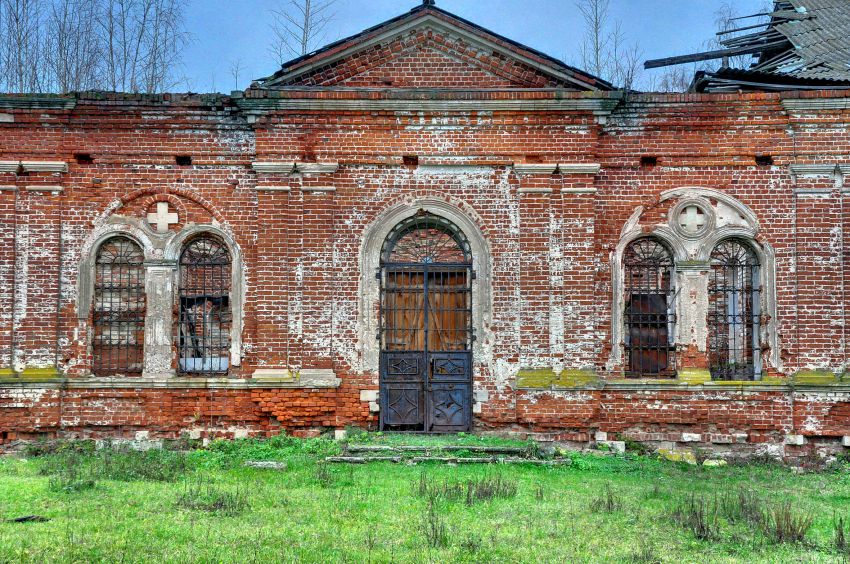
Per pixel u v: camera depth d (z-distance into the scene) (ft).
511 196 46.39
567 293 45.70
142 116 46.26
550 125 46.09
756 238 46.57
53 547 25.85
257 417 45.39
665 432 46.03
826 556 26.61
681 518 30.53
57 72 82.53
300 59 45.75
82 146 46.11
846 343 45.85
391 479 37.17
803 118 46.19
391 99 45.42
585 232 45.88
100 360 46.55
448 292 46.85
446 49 46.68
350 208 46.34
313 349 45.57
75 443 44.78
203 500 32.32
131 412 45.50
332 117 46.01
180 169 46.65
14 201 45.75
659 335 47.37
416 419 46.21
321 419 45.42
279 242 45.88
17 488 34.55
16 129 45.85
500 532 28.76
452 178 46.55
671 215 46.78
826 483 40.29
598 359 46.47
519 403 45.29
